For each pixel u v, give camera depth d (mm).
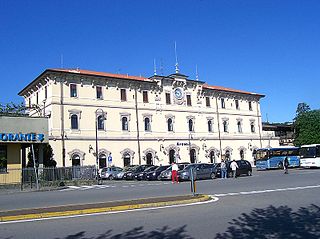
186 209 13828
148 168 43688
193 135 62562
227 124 68125
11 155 32906
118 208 14125
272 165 55812
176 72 62625
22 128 32938
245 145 70125
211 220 11305
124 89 55812
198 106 64188
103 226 10797
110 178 46531
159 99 59312
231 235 9195
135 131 55844
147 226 10609
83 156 50219
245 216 11977
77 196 21656
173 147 59750
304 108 86125
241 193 19516
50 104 48844
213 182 30531
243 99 71750
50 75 48906
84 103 51344
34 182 31609
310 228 9930
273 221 11016
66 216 12906
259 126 73750
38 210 13922
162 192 22109
